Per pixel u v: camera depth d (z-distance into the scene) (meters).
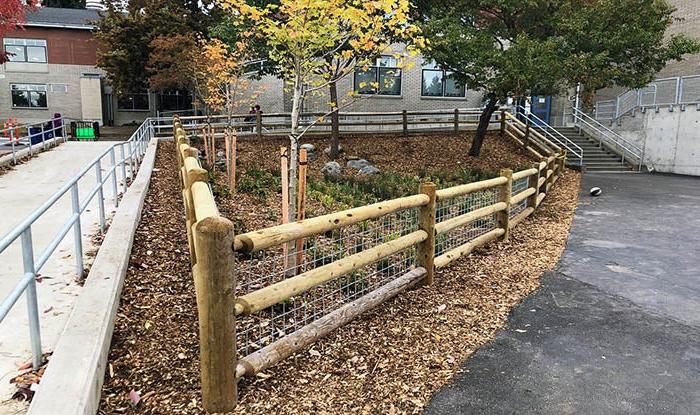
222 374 2.44
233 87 12.94
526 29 12.26
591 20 11.33
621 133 18.59
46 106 23.52
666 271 5.20
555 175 12.49
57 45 23.30
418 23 10.95
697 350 3.37
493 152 16.00
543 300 4.30
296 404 2.60
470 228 6.31
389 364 3.07
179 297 3.70
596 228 7.37
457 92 20.34
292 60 5.75
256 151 14.29
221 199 7.46
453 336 3.51
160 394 2.57
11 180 9.04
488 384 2.89
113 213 6.14
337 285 4.20
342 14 4.78
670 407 2.68
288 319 3.57
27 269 2.52
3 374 2.54
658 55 12.21
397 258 4.89
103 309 3.00
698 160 15.93
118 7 21.77
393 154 15.25
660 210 9.05
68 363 2.42
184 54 13.95
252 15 5.21
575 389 2.86
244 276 4.19
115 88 20.03
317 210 7.15
